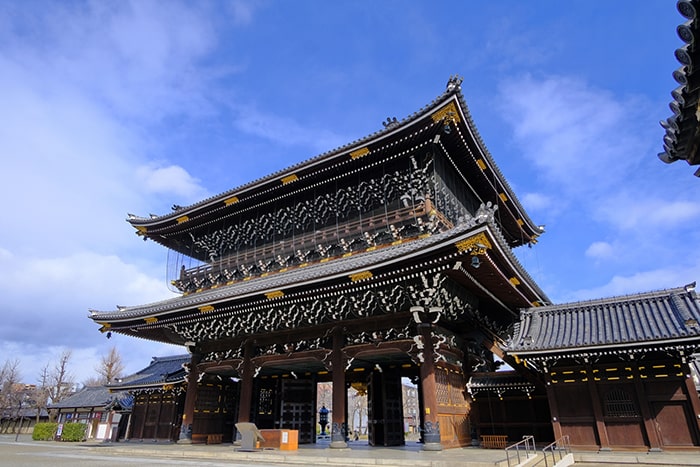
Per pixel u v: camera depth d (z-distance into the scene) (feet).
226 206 93.71
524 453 54.70
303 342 72.84
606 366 59.72
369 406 79.77
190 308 76.79
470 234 49.70
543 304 74.95
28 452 82.64
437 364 61.11
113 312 94.63
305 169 80.12
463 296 65.05
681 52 21.88
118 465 53.31
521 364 64.49
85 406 162.30
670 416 55.21
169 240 111.04
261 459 57.21
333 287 62.64
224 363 81.92
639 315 63.46
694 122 25.13
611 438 56.95
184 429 83.30
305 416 86.99
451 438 60.75
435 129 68.18
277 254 89.56
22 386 302.86
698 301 62.03
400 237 72.79
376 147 73.20
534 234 110.52
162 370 134.41
